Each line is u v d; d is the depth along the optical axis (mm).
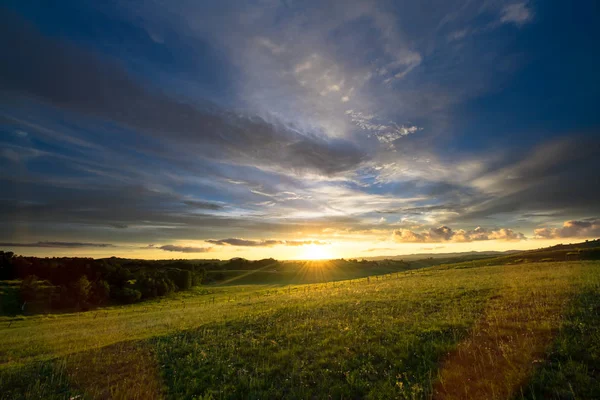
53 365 13109
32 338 25734
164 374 11219
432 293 22094
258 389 9203
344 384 8742
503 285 21906
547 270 32594
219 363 11594
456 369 8484
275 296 44594
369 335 12664
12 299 82062
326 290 42344
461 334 11273
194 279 130000
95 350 15352
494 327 11312
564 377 7262
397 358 9938
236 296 70062
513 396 6895
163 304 78812
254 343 13828
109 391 10055
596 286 16938
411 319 14484
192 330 18016
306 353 11688
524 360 8289
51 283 105500
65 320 51844
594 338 8969
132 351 14492
